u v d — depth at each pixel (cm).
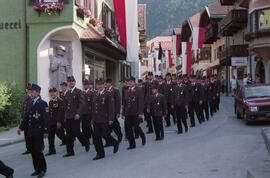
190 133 1287
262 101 1434
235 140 1030
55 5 1727
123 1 1605
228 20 3703
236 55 3544
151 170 712
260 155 809
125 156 902
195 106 1614
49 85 1802
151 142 1128
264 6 2928
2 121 1634
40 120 749
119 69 3020
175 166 737
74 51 1888
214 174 656
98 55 2333
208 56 5425
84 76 1931
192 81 1620
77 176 705
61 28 1772
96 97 920
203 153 860
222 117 1812
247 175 625
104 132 916
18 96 1741
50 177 718
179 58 6894
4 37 1894
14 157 980
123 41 1608
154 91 1175
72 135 970
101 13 2366
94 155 958
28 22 1781
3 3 1891
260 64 3256
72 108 977
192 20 5966
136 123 1061
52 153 1006
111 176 681
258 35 2903
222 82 4191
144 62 8925
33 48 1792
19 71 1883
